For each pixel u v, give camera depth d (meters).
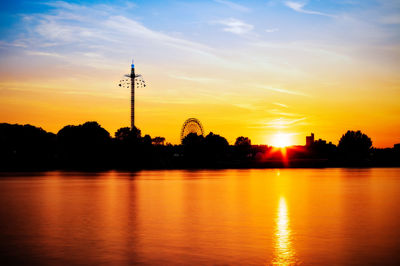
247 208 49.34
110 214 44.19
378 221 39.41
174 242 30.27
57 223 38.47
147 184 93.19
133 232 33.97
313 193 69.94
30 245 29.38
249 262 25.09
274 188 80.94
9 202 56.59
